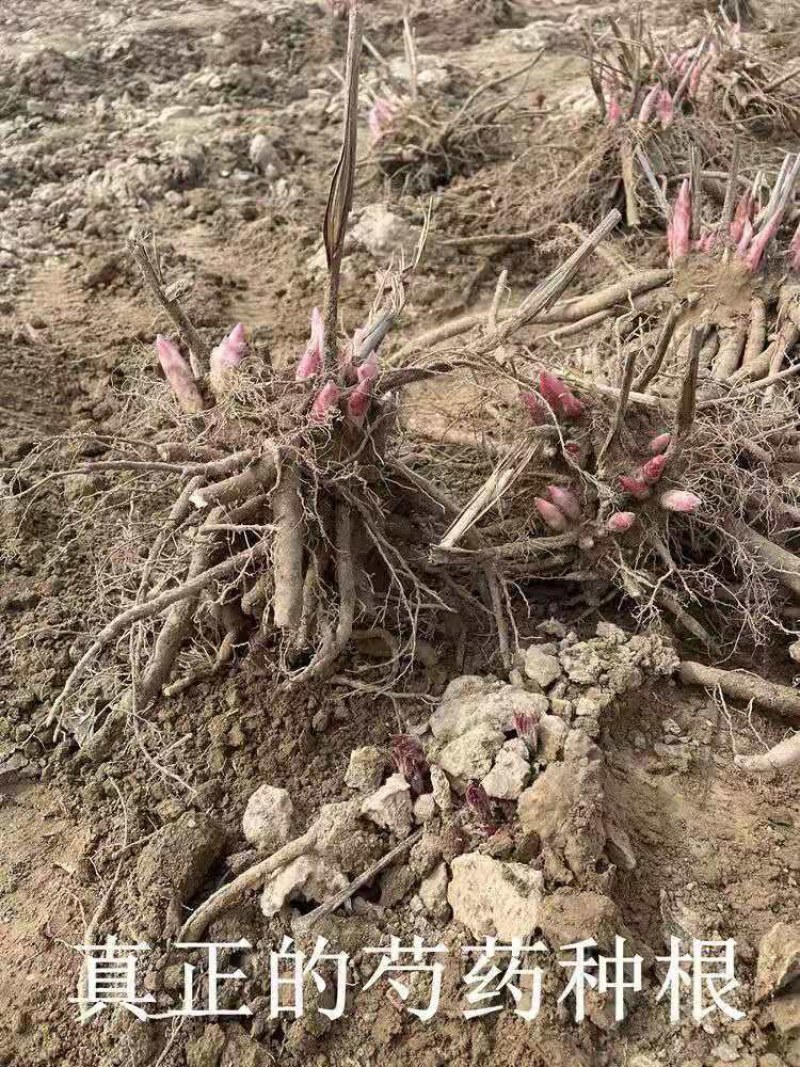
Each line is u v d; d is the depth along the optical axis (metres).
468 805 0.45
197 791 0.48
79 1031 0.40
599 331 0.75
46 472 0.68
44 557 0.62
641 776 0.48
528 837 0.43
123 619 0.44
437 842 0.44
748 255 0.68
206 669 0.54
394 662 0.51
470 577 0.57
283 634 0.50
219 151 1.13
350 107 0.41
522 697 0.48
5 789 0.51
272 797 0.47
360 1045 0.39
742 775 0.49
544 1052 0.37
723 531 0.54
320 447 0.47
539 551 0.56
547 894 0.41
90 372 0.79
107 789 0.49
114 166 1.09
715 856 0.45
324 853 0.43
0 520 0.64
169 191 1.06
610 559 0.54
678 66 1.01
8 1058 0.40
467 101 1.07
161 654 0.50
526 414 0.56
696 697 0.53
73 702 0.53
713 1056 0.38
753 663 0.55
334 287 0.46
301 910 0.43
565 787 0.43
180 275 0.91
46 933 0.44
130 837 0.47
